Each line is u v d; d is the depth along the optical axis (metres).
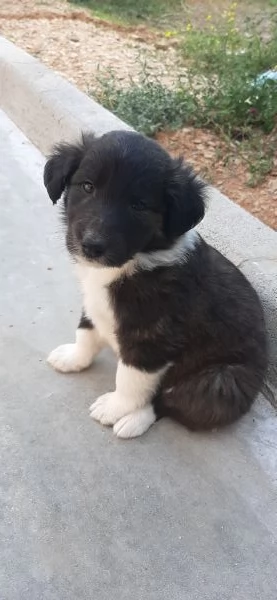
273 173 0.93
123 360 0.58
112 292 0.55
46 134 1.03
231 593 0.47
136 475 0.55
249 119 1.06
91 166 0.52
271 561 0.50
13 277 0.77
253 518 0.53
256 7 2.20
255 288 0.65
